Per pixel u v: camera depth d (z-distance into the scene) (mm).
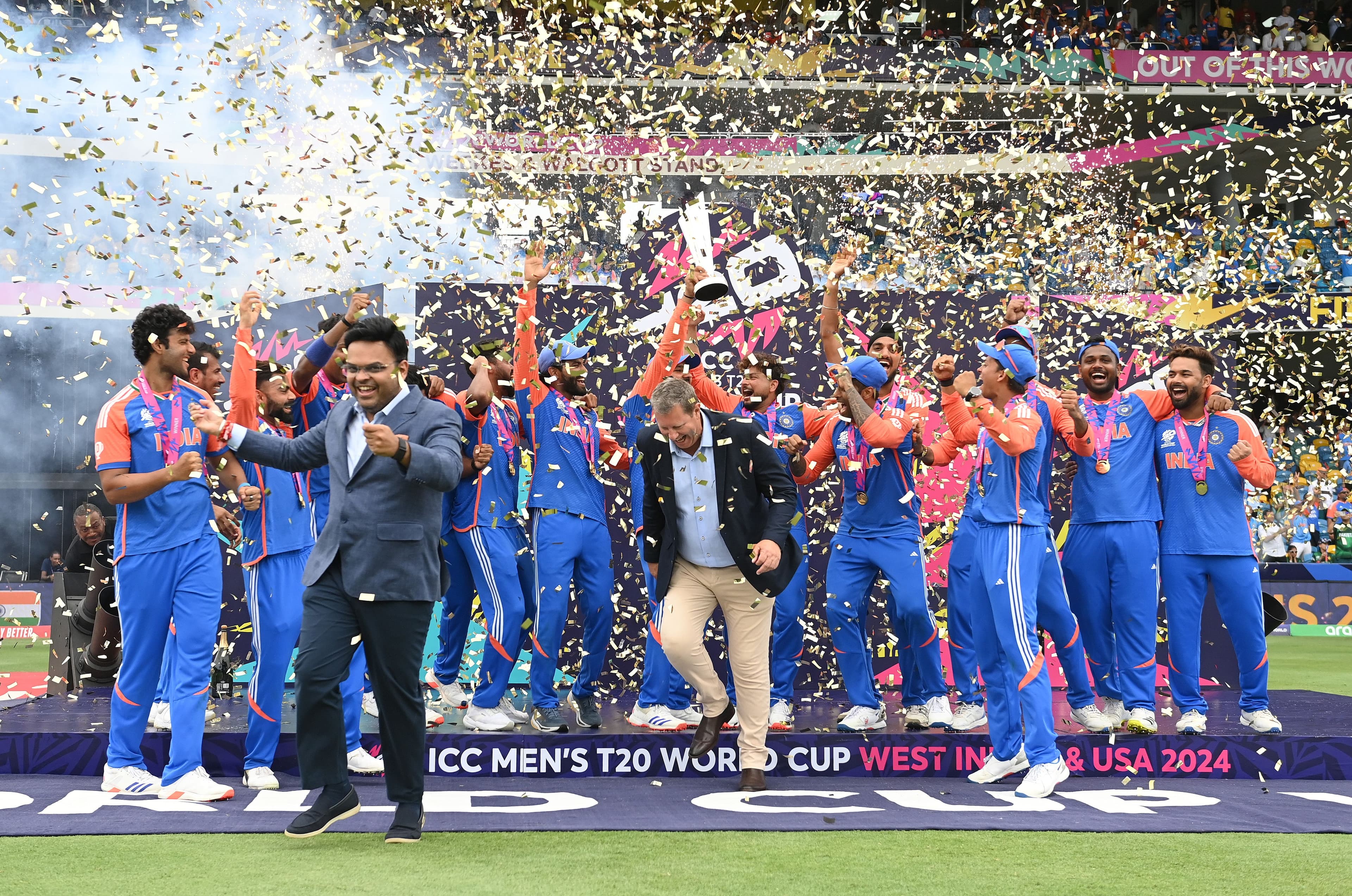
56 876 3012
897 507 5203
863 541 5219
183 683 4195
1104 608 5359
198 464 3975
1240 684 5285
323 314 7418
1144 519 5203
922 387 6723
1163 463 5352
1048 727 4398
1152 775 4836
